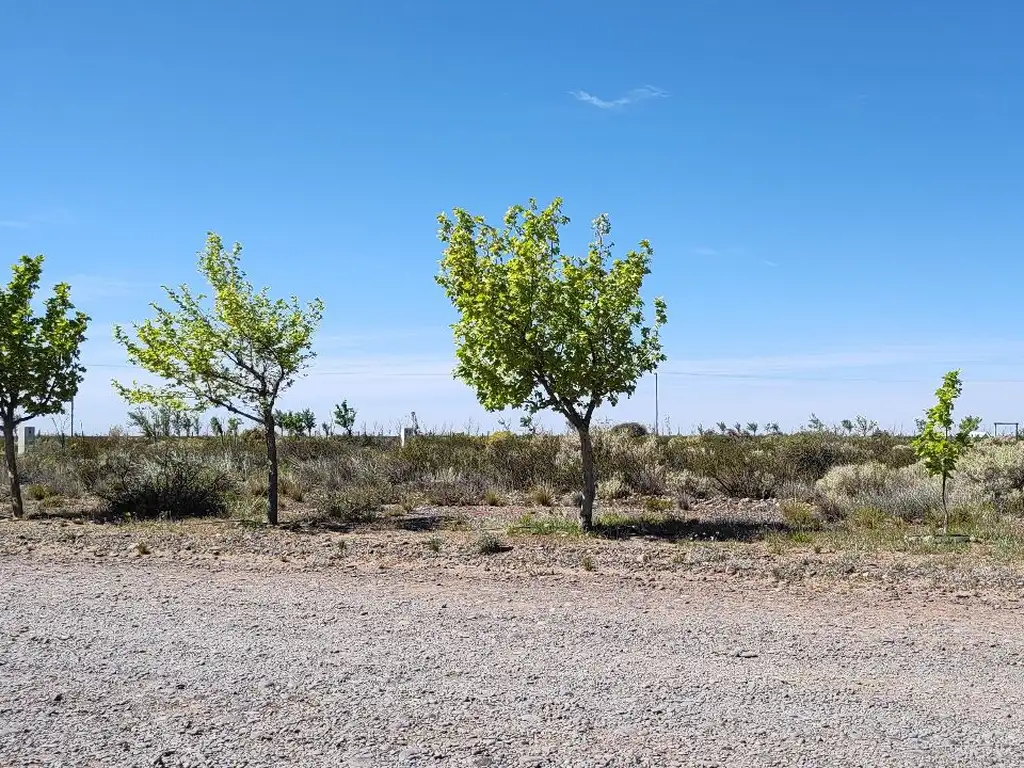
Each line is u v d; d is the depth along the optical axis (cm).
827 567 977
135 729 506
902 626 726
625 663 621
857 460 2133
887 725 500
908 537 1220
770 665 615
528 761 457
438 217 1368
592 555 1081
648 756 462
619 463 2009
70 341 1655
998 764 447
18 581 945
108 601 838
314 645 673
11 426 1608
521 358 1317
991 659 628
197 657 643
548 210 1352
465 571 994
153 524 1438
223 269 1470
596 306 1324
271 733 498
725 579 930
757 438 3000
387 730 500
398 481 2112
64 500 1864
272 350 1451
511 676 593
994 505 1513
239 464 2272
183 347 1447
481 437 2727
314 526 1432
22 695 564
